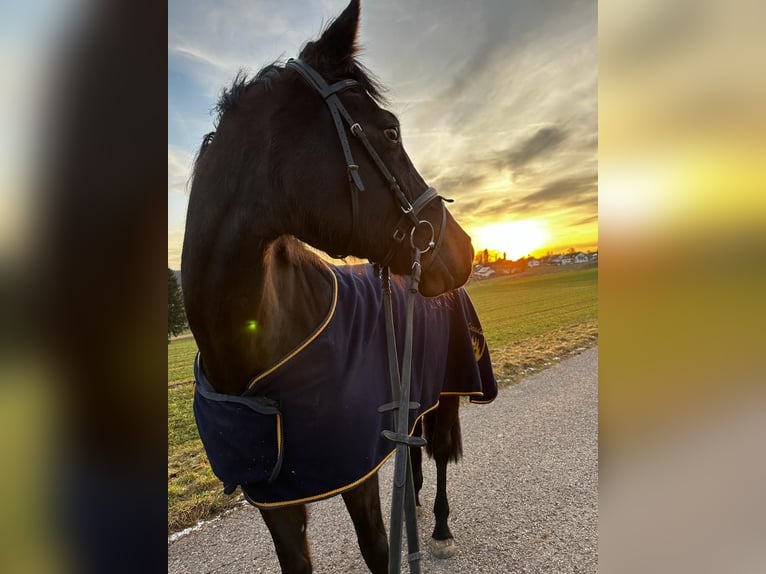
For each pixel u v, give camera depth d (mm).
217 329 1142
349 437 1324
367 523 1478
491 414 4555
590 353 6984
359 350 1428
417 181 1340
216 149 1148
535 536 2385
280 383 1230
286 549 1349
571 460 3379
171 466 3158
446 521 2334
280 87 1196
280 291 1272
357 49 1266
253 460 1241
